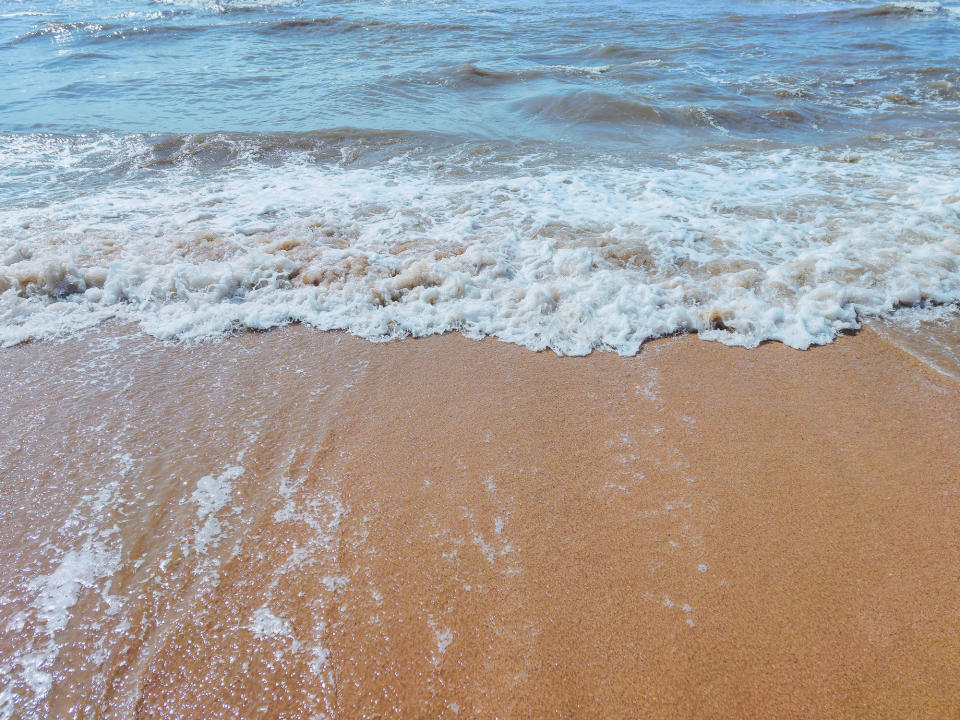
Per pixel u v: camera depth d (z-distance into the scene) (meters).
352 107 9.25
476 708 2.06
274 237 5.20
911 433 3.17
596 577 2.46
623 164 7.05
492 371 3.67
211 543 2.61
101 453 3.06
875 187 6.14
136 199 6.07
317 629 2.29
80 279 4.45
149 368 3.69
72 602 2.38
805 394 3.46
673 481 2.90
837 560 2.52
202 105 9.38
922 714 2.02
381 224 5.44
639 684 2.12
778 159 7.13
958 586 2.42
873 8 15.94
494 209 5.73
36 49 13.33
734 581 2.44
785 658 2.18
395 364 3.74
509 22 15.48
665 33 14.14
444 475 2.94
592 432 3.20
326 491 2.85
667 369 3.67
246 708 2.07
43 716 2.04
